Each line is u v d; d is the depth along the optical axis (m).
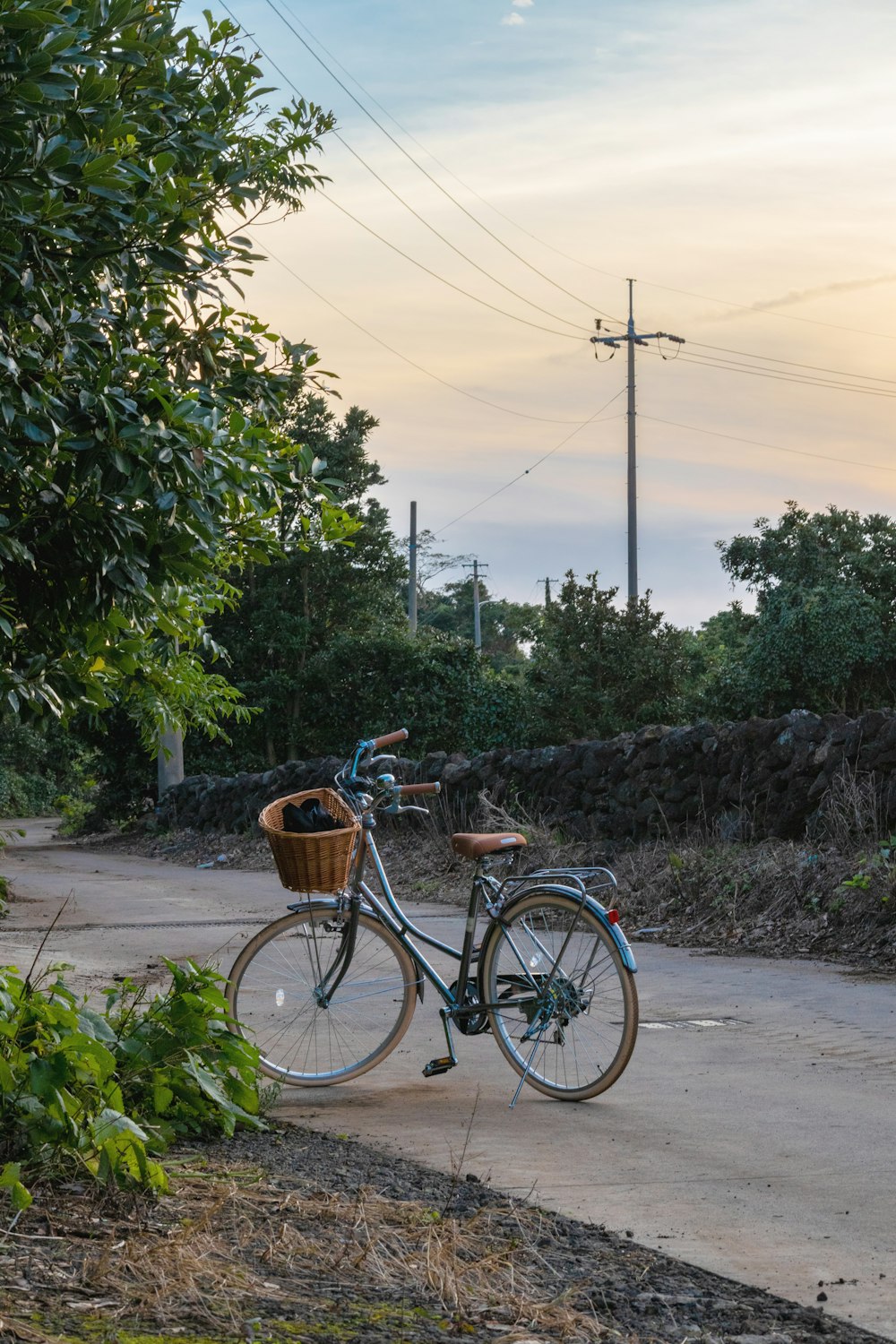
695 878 11.86
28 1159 3.92
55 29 4.11
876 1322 3.20
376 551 34.00
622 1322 3.16
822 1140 4.91
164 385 4.78
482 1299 3.26
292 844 5.63
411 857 16.72
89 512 4.62
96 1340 2.77
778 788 13.21
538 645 30.38
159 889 16.58
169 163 5.05
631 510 41.66
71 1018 4.38
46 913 13.59
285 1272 3.36
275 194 6.29
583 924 5.60
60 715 5.27
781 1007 7.73
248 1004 5.97
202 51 5.74
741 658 27.94
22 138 4.06
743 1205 4.12
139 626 5.53
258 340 6.05
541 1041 5.64
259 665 33.00
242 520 5.89
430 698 30.42
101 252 4.91
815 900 10.62
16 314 4.68
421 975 5.97
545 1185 4.32
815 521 27.31
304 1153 4.59
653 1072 6.11
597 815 15.59
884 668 26.44
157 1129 4.46
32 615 4.96
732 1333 3.10
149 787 33.03
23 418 4.46
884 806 11.70
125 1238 3.49
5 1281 3.07
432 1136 4.97
